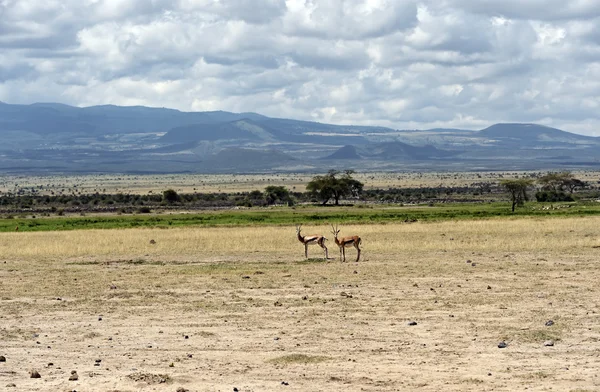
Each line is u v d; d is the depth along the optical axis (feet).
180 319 155.12
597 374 107.45
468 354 121.29
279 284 202.18
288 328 144.05
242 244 322.34
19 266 260.83
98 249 312.50
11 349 130.00
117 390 101.55
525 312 155.33
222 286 200.34
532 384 102.63
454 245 299.38
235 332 141.38
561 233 347.56
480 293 180.45
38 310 168.25
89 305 174.09
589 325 141.38
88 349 129.49
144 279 217.77
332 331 140.56
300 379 106.73
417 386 102.42
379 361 117.39
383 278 209.87
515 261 244.63
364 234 367.45
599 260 243.81
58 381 106.83
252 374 110.01
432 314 155.33
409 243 312.09
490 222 426.51
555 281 197.98
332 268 236.63
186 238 355.36
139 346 131.34
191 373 111.04
